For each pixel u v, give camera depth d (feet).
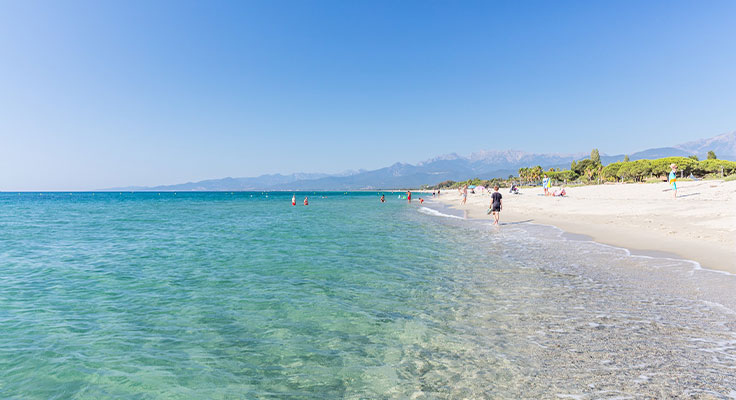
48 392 17.01
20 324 25.82
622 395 15.06
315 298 31.22
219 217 136.56
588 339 20.93
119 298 32.04
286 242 65.87
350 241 66.13
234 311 28.19
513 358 18.98
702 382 15.87
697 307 25.46
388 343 21.79
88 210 196.75
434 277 37.76
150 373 18.76
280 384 17.53
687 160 348.79
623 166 424.05
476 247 56.18
